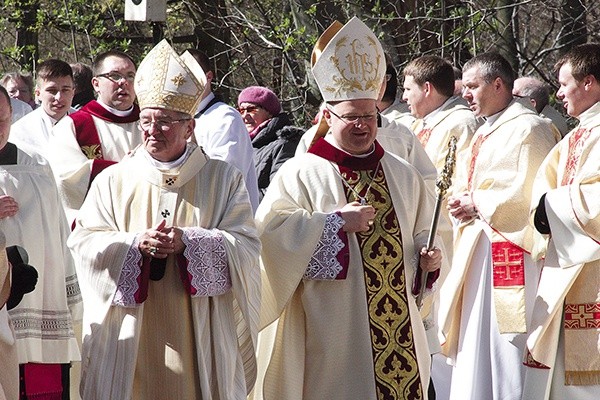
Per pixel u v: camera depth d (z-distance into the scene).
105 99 17.95
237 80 38.12
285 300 14.00
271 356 14.30
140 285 13.12
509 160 16.25
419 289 14.24
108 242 13.23
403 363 14.10
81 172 17.22
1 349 13.41
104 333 13.30
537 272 16.12
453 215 16.59
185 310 13.27
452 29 31.52
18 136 19.09
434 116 18.92
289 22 30.98
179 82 13.33
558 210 14.84
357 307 14.05
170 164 13.57
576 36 36.19
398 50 31.52
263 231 14.12
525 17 39.81
